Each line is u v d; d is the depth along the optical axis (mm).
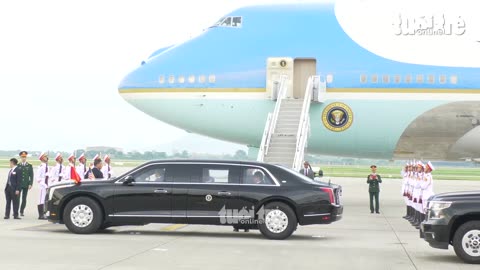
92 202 16938
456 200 13117
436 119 28438
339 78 28656
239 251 14062
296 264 12305
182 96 29375
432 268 12156
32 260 12281
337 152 30266
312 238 17109
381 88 28422
